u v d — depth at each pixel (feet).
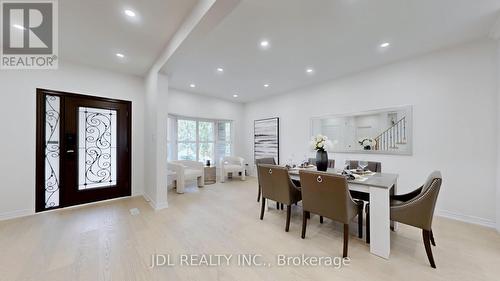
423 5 6.26
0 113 8.94
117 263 5.80
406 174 10.30
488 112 8.18
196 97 17.78
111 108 11.98
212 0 5.31
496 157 8.00
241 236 7.52
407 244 6.81
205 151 19.36
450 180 9.03
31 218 9.09
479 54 8.34
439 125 9.30
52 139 10.21
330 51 9.46
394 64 10.70
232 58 10.23
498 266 5.58
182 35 7.21
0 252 6.34
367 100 11.82
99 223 8.61
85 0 6.04
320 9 6.45
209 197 12.78
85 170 11.18
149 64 11.14
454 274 5.28
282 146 17.48
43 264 5.72
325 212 6.65
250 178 19.56
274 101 18.22
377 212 6.20
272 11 6.53
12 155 9.18
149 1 6.11
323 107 14.26
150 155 11.53
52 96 10.18
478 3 6.16
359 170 8.82
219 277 5.24
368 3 6.18
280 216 9.56
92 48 9.19
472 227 8.08
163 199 10.66
